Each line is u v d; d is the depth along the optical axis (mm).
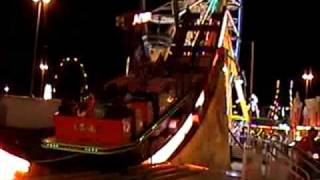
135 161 15695
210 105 20734
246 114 38312
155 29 24594
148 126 16156
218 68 22266
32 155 15188
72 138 15328
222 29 24922
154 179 13703
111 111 15172
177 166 16406
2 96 19266
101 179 13461
